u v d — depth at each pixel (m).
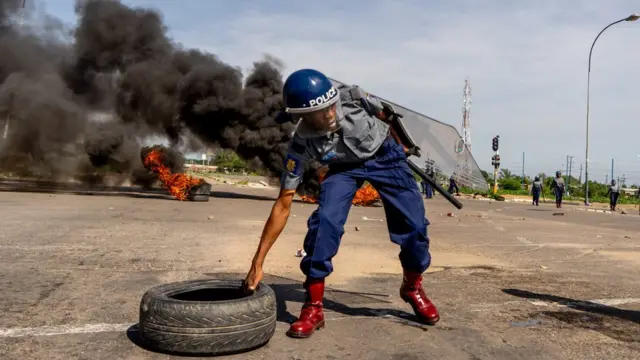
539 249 7.96
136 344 3.01
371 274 5.44
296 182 3.19
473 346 3.17
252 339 2.90
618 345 3.26
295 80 2.94
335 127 3.04
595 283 5.30
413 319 3.74
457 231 10.45
